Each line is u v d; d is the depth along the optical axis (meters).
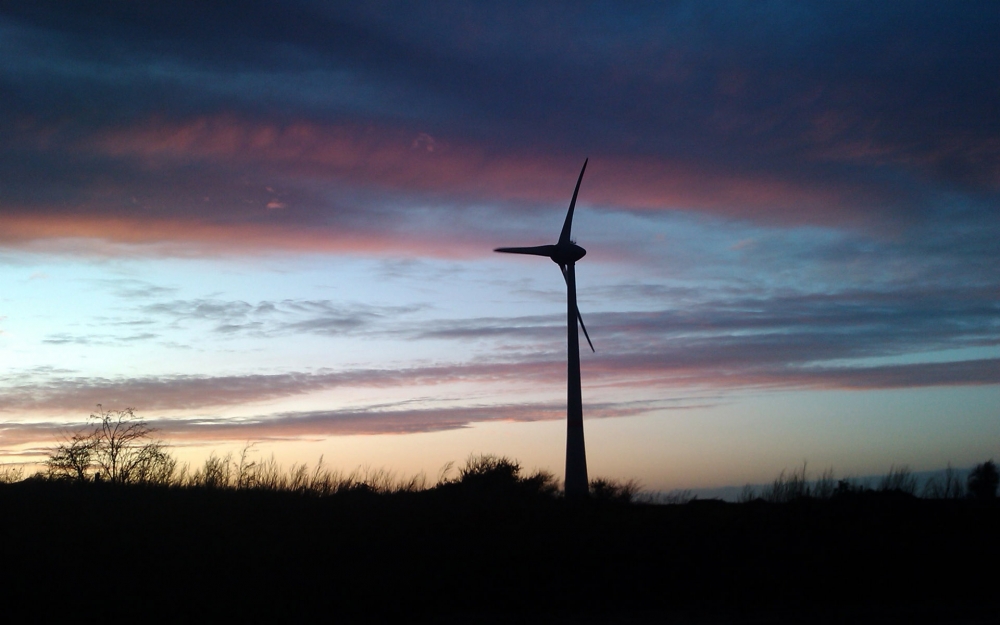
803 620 12.76
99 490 19.75
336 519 18.02
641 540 17.48
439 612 13.47
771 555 16.75
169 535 15.73
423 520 18.59
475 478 25.88
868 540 18.02
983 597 14.80
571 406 42.53
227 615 12.20
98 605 12.04
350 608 13.02
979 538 18.53
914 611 13.48
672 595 14.57
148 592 12.69
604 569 15.75
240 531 16.42
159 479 22.44
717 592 14.79
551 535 17.66
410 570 14.68
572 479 41.09
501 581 14.90
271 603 12.74
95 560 13.98
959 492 22.47
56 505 17.52
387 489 22.80
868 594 14.91
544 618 13.03
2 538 14.56
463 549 16.25
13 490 19.53
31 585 12.55
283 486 21.72
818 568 16.06
